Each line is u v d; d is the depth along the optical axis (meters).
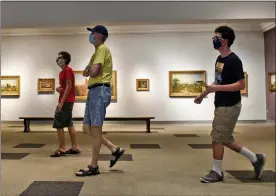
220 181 3.46
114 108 13.04
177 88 13.00
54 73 13.16
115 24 8.95
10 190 3.06
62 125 5.09
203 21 8.83
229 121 3.34
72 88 5.02
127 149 5.92
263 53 13.02
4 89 13.23
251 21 8.91
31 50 13.20
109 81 3.69
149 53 13.05
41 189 3.10
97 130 3.70
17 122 13.20
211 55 13.00
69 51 13.11
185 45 13.05
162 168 4.15
